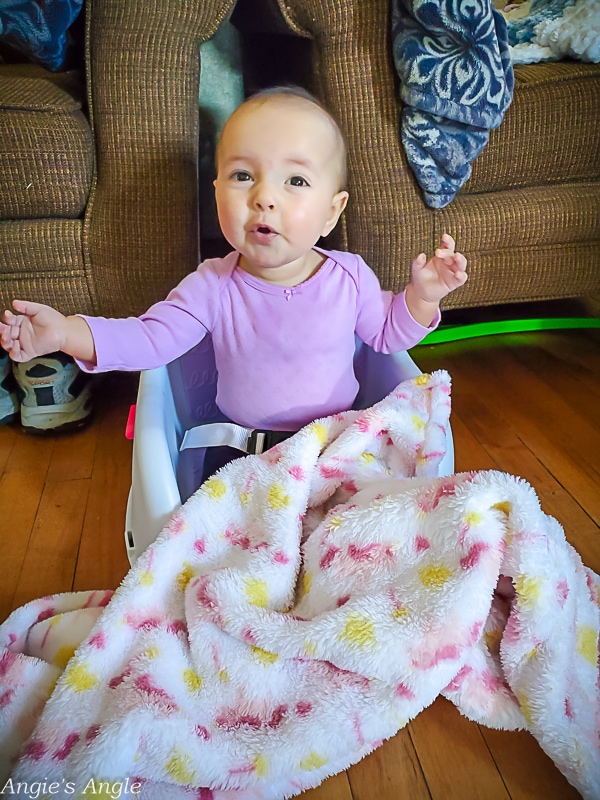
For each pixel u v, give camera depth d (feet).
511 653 2.09
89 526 3.10
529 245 3.90
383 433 2.59
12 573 2.83
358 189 3.49
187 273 3.51
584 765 1.99
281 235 2.43
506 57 3.26
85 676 2.04
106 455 3.61
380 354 3.15
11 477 3.43
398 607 2.04
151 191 3.35
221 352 2.80
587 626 2.32
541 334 4.85
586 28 3.69
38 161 3.28
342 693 2.06
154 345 2.60
